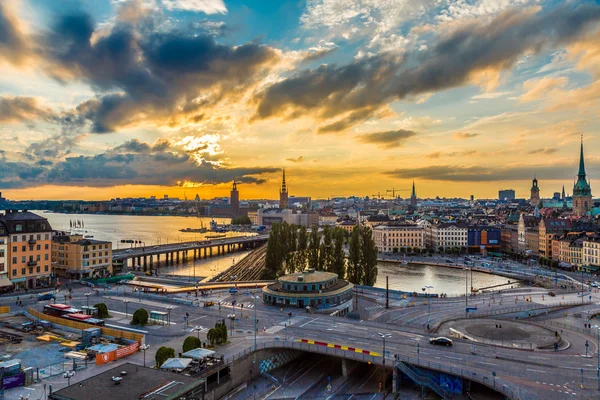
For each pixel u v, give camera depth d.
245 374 92.75
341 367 103.19
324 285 148.00
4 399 73.06
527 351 98.62
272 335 108.31
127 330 112.88
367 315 139.00
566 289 191.88
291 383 94.06
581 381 81.88
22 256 166.38
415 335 108.94
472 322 126.25
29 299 145.50
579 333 119.75
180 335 109.25
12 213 171.88
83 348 98.31
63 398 60.66
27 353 95.38
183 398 63.16
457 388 84.44
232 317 122.50
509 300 162.38
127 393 61.88
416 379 86.69
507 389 78.19
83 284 176.25
